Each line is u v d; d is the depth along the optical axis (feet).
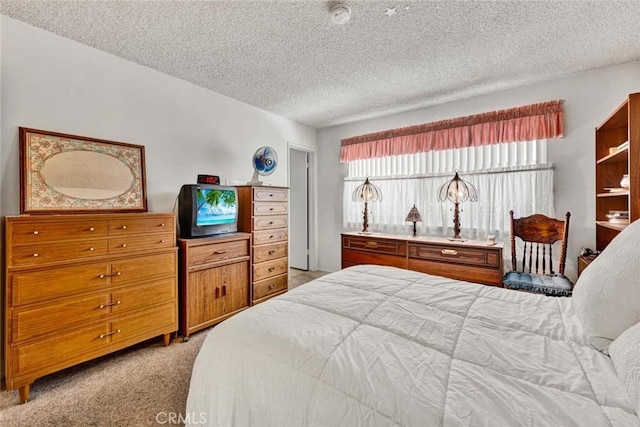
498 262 8.43
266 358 3.14
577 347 3.11
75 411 5.15
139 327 6.97
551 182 9.18
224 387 3.27
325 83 9.58
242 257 9.49
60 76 6.89
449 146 11.03
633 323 2.96
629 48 7.43
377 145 12.96
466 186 9.93
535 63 8.20
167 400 5.42
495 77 9.07
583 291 3.65
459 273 9.09
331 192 14.88
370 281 5.53
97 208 7.41
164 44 7.26
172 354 7.13
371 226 13.29
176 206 9.26
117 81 7.88
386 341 3.22
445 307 4.22
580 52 7.62
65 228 5.85
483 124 10.32
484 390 2.38
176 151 9.27
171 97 9.11
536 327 3.57
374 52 7.60
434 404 2.28
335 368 2.79
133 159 8.17
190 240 8.07
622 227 6.59
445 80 9.30
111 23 6.38
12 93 6.23
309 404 2.66
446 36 6.88
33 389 5.73
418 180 11.96
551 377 2.56
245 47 7.38
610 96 8.44
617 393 2.33
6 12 5.98
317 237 15.40
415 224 10.97
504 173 9.99
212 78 9.27
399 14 6.05
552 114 9.14
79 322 6.01
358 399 2.49
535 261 9.53
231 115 10.95
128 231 6.82
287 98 10.90
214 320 8.63
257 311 4.12
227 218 9.41
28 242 5.41
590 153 8.74
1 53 6.09
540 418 2.08
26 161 6.34
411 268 10.05
